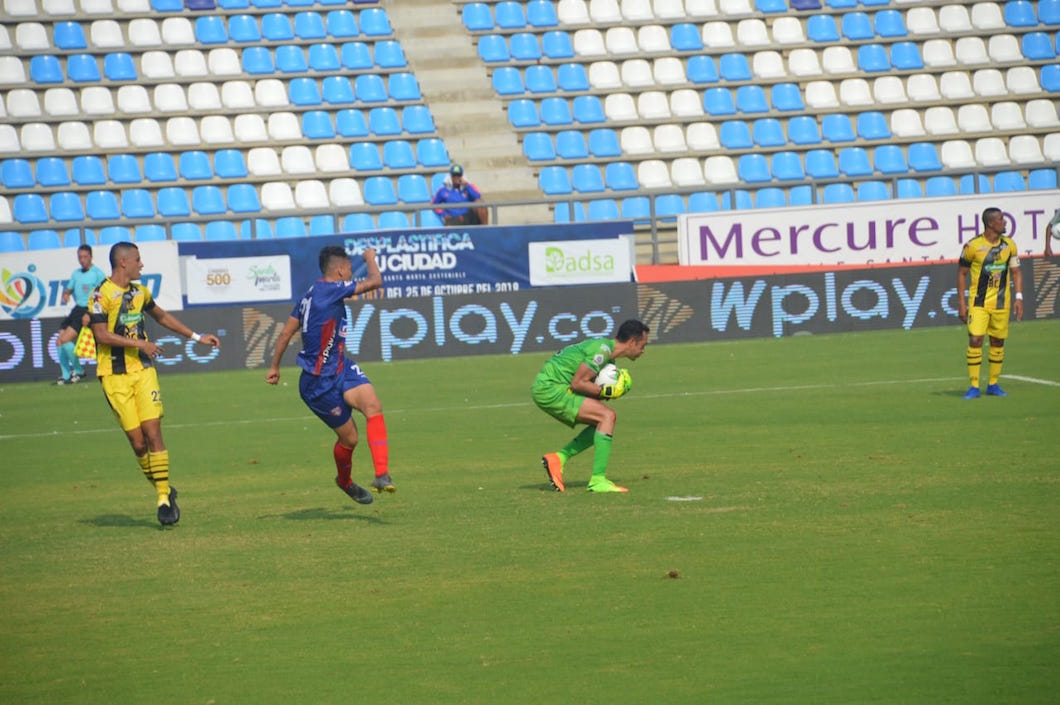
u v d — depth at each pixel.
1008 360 60.31
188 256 75.56
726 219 79.75
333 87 97.75
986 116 98.88
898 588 22.20
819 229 80.25
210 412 55.00
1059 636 19.22
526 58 101.75
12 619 22.62
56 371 72.88
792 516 28.72
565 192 92.44
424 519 30.42
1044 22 104.75
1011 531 26.22
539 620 21.23
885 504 29.56
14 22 96.94
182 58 98.44
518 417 49.38
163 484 30.61
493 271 78.25
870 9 105.31
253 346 74.69
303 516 31.52
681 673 18.23
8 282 74.69
